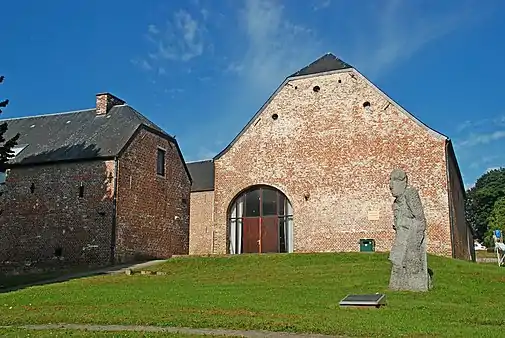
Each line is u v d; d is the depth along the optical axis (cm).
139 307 1227
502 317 1081
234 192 2877
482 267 1845
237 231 2856
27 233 2684
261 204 2838
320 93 2811
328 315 1088
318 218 2697
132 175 2717
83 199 2623
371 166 2650
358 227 2620
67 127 2995
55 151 2786
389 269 1762
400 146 2614
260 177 2841
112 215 2558
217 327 988
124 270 2214
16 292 1648
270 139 2861
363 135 2692
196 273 1983
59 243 2617
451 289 1448
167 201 2988
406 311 1146
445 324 1001
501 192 7031
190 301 1307
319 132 2775
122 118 2925
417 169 2562
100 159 2639
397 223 1477
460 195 3412
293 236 2731
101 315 1121
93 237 2567
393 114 2655
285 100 2873
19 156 2822
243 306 1217
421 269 1441
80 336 904
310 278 1695
